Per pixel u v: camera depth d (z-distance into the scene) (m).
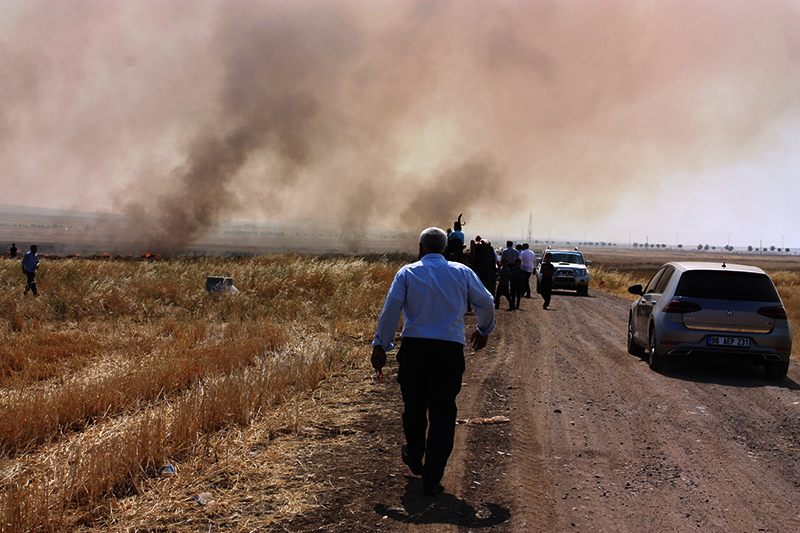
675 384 7.11
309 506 3.33
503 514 3.34
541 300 19.55
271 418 4.88
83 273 16.31
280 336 8.55
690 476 4.02
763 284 7.73
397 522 3.18
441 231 3.85
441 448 3.48
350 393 5.98
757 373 8.08
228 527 3.05
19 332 9.23
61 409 4.84
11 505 2.89
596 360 8.72
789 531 3.20
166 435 4.11
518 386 6.76
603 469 4.14
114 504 3.22
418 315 3.61
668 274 8.50
